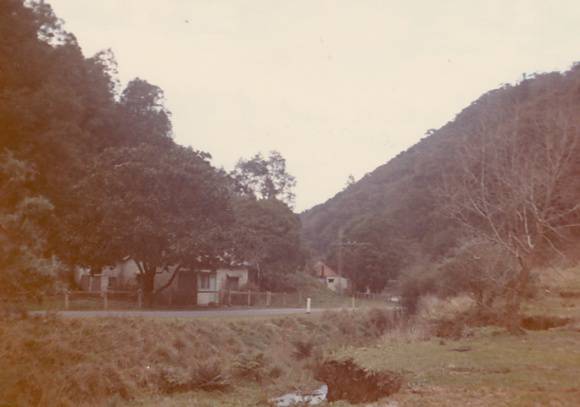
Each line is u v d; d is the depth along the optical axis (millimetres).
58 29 33156
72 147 30562
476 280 23422
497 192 22938
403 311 36062
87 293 33562
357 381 14258
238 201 68250
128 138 60906
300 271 76625
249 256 45875
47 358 15211
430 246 71750
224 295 47281
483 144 24344
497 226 23234
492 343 17547
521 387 11266
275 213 67125
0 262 12617
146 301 37375
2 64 26266
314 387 20984
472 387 11414
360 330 35188
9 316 14258
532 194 20375
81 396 15234
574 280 29203
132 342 19094
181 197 38750
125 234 36219
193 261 39281
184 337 21688
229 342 24219
